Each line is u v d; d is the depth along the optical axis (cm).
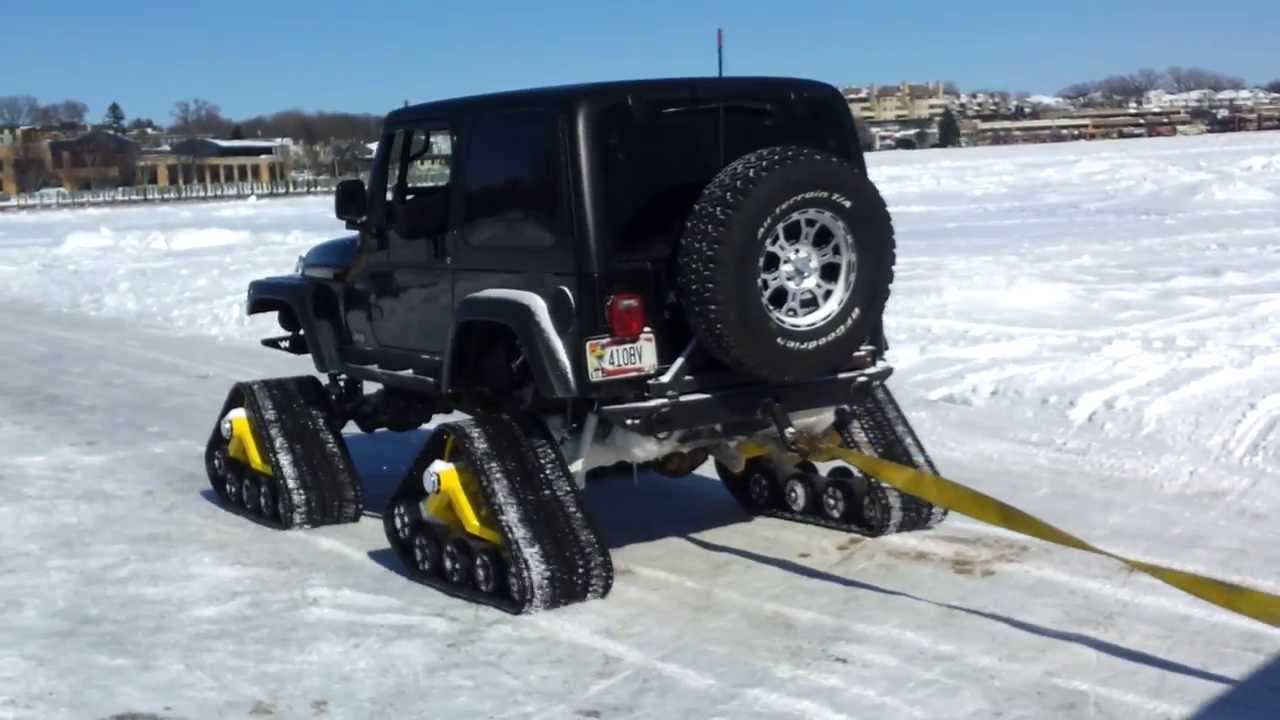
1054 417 862
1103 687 457
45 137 10762
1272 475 714
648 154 538
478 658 500
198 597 580
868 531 635
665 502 721
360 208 634
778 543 635
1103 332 1138
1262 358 974
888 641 503
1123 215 2484
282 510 677
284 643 522
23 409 1045
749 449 598
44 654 516
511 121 556
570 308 529
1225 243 1869
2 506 742
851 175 532
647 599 558
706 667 484
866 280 543
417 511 593
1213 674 467
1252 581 561
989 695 452
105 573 617
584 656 498
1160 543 615
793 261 530
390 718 451
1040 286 1398
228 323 1535
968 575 578
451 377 582
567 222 529
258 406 692
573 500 552
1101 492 702
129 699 471
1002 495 701
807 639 508
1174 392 884
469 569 564
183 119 11600
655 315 540
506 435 558
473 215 580
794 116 580
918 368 1032
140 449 894
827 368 542
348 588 588
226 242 2792
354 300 678
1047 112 16812
